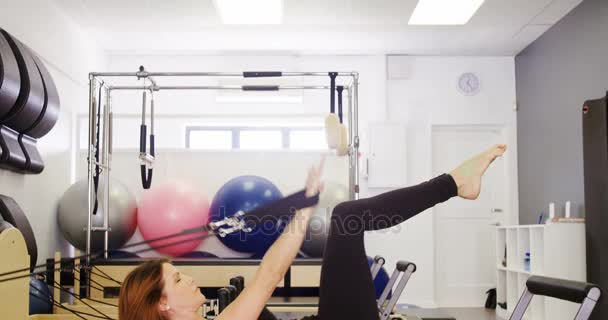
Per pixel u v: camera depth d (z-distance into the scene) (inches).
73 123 226.5
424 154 275.1
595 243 180.4
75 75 230.1
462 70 279.0
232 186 199.0
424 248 268.4
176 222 195.3
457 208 277.0
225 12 221.8
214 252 202.5
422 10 220.5
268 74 175.2
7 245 99.7
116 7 214.4
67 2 207.9
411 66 278.7
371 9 218.8
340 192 195.2
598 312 176.4
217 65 275.9
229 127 283.7
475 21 232.2
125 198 195.0
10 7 172.9
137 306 54.2
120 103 269.0
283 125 283.3
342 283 65.6
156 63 275.4
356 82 177.0
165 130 271.1
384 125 267.7
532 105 259.1
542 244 208.5
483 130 281.1
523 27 239.3
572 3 213.0
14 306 101.9
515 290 232.4
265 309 82.4
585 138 184.5
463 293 273.3
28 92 156.4
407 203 67.2
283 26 237.5
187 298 56.0
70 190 196.7
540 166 249.4
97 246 193.9
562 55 228.8
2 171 165.3
